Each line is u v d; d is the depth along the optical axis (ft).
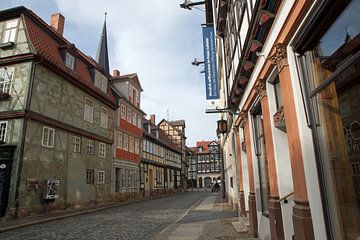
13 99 54.34
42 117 56.70
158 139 138.82
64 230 37.45
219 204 71.87
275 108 20.90
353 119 11.59
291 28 14.76
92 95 77.51
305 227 14.17
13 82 55.42
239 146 36.73
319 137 14.14
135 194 103.24
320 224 13.74
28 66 55.42
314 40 14.05
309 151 14.55
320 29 13.24
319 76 13.83
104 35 115.34
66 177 63.72
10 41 56.39
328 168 13.48
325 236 13.53
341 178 12.54
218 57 55.11
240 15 27.86
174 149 170.60
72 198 65.36
